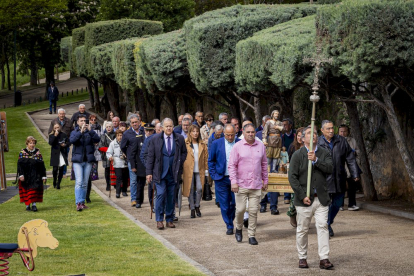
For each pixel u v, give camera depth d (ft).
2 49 239.30
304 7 67.26
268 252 33.32
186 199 56.39
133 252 32.89
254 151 35.37
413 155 49.08
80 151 49.03
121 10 148.77
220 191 38.47
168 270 28.55
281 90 50.42
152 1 148.77
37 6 191.52
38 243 21.67
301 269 29.32
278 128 50.44
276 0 125.18
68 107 177.37
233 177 35.27
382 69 39.09
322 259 29.35
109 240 36.27
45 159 90.12
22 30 201.67
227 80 65.92
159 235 38.19
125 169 57.16
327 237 29.53
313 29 51.90
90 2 213.25
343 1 41.09
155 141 41.09
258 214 46.57
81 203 48.98
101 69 124.16
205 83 67.41
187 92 85.46
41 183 48.80
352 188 46.98
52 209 49.57
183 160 41.93
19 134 121.39
